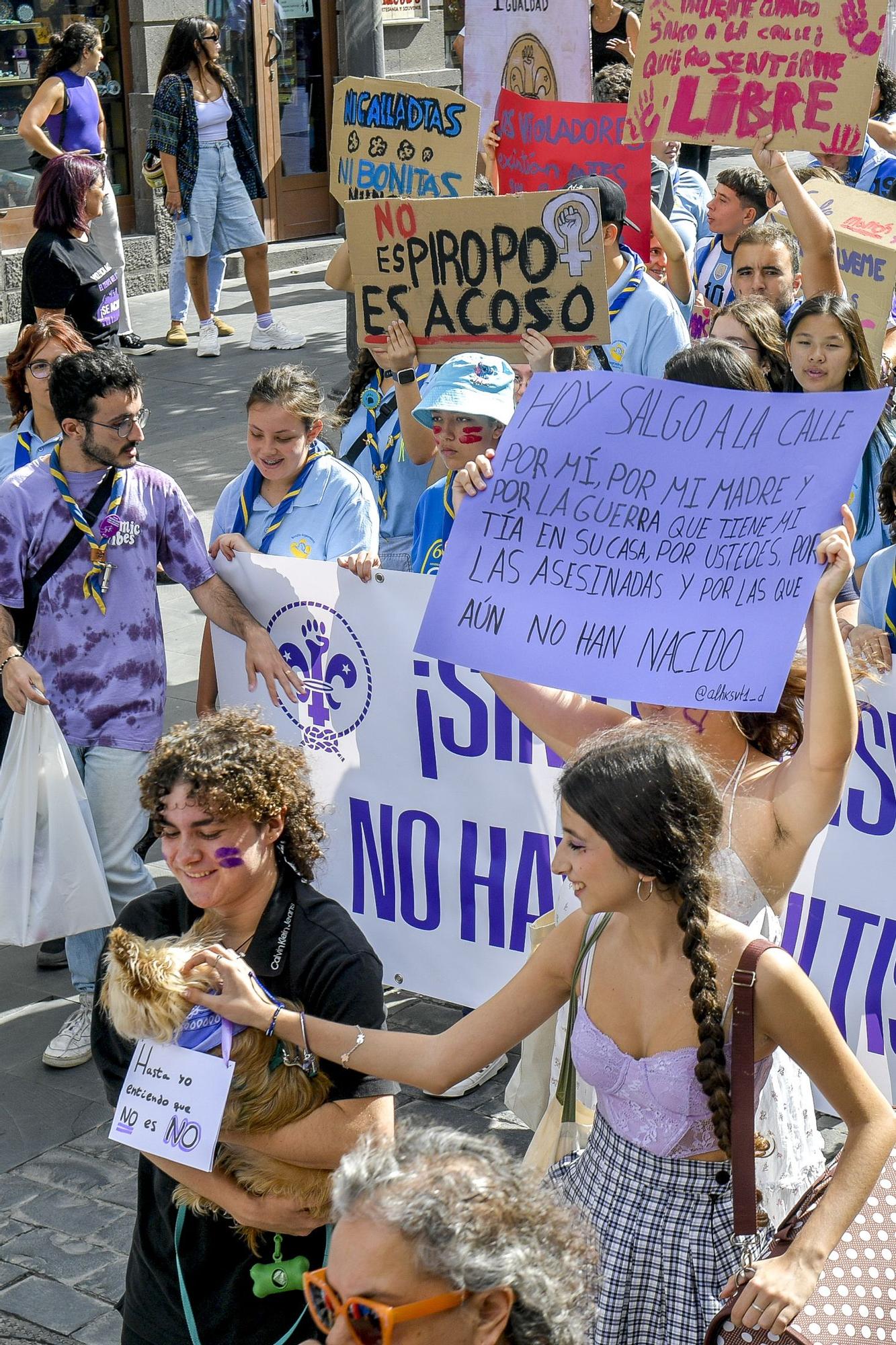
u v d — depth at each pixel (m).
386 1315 1.50
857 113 4.17
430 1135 1.67
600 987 2.39
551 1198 1.67
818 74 4.20
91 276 8.57
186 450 9.86
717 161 18.42
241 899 2.51
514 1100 3.74
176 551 4.40
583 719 3.12
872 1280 2.20
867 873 3.77
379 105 5.46
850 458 2.84
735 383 3.05
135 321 13.21
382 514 5.23
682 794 2.23
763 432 2.94
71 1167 4.03
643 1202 2.33
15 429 4.93
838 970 3.85
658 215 6.98
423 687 4.19
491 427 4.18
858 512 4.44
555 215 3.96
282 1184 2.38
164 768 2.48
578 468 3.08
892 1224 2.25
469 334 4.20
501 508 3.12
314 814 2.61
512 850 4.18
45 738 4.22
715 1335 2.24
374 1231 1.55
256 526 4.63
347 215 4.23
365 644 4.26
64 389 4.13
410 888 4.36
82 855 4.25
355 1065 2.41
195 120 11.32
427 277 4.19
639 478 3.02
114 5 13.42
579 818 2.27
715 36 4.33
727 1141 2.22
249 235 11.82
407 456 5.09
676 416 3.01
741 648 2.85
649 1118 2.32
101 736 4.37
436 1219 1.53
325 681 4.36
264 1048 2.40
